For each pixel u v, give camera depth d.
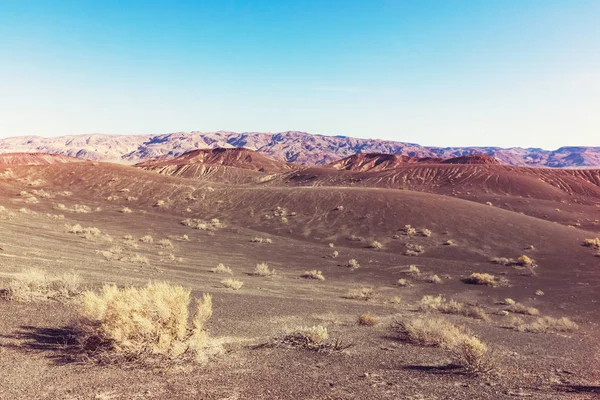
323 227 51.09
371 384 6.89
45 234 29.33
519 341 12.73
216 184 74.50
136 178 71.69
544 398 6.50
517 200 88.25
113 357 7.01
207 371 6.89
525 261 36.34
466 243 43.56
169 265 25.25
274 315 13.12
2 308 9.45
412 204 56.38
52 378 5.89
